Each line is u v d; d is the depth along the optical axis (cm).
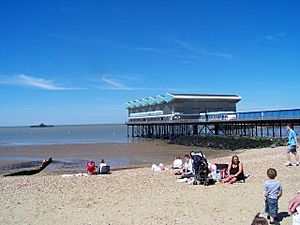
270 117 4297
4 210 976
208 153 3900
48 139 8794
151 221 823
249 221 793
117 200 1066
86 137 9700
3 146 5850
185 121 5816
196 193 1122
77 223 830
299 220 545
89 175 1833
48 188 1314
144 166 2806
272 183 779
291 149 1627
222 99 6694
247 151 3656
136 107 8325
